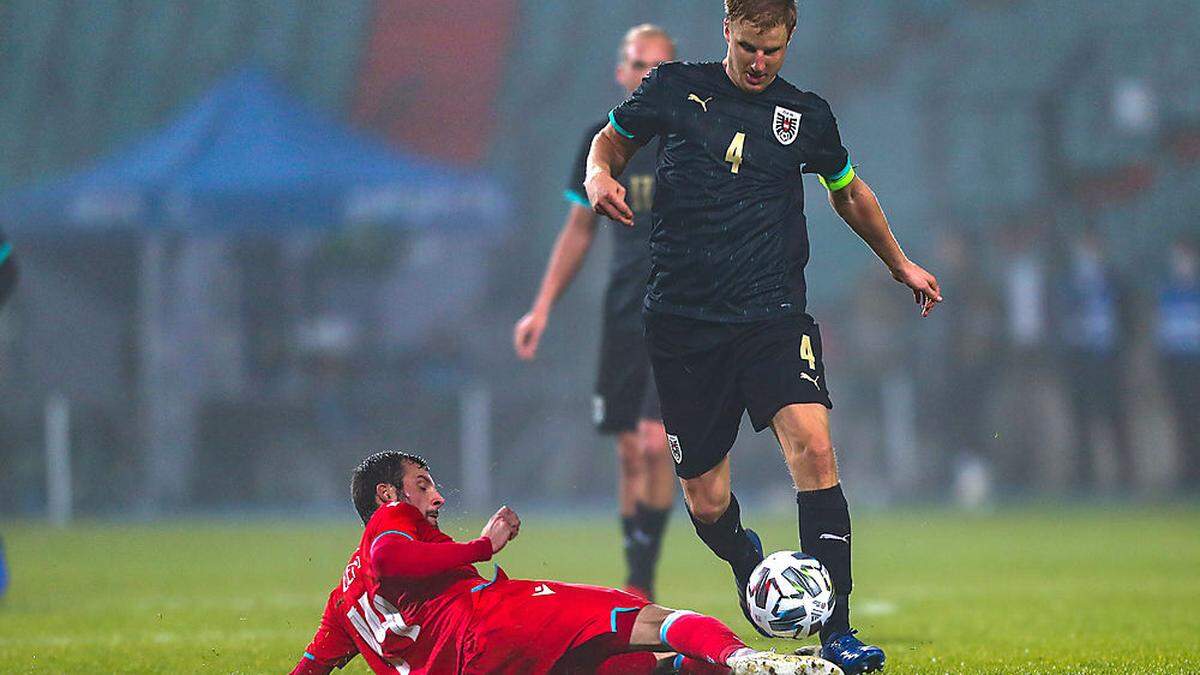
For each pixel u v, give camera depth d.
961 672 17.92
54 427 68.75
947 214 87.00
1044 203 87.12
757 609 15.74
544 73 93.75
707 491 17.47
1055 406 80.88
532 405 79.06
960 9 92.75
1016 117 89.38
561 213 87.62
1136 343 81.94
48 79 93.75
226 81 73.00
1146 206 86.50
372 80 94.06
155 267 72.19
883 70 92.06
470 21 95.81
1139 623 24.61
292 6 96.56
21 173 89.88
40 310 75.06
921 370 81.62
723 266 16.39
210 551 47.25
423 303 79.75
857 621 25.69
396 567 14.20
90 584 35.69
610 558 42.75
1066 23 91.19
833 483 16.30
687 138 16.48
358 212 71.00
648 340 17.08
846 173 16.91
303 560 43.41
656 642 14.16
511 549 46.88
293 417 74.75
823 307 83.06
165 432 72.44
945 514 66.69
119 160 70.69
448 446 75.56
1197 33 90.50
